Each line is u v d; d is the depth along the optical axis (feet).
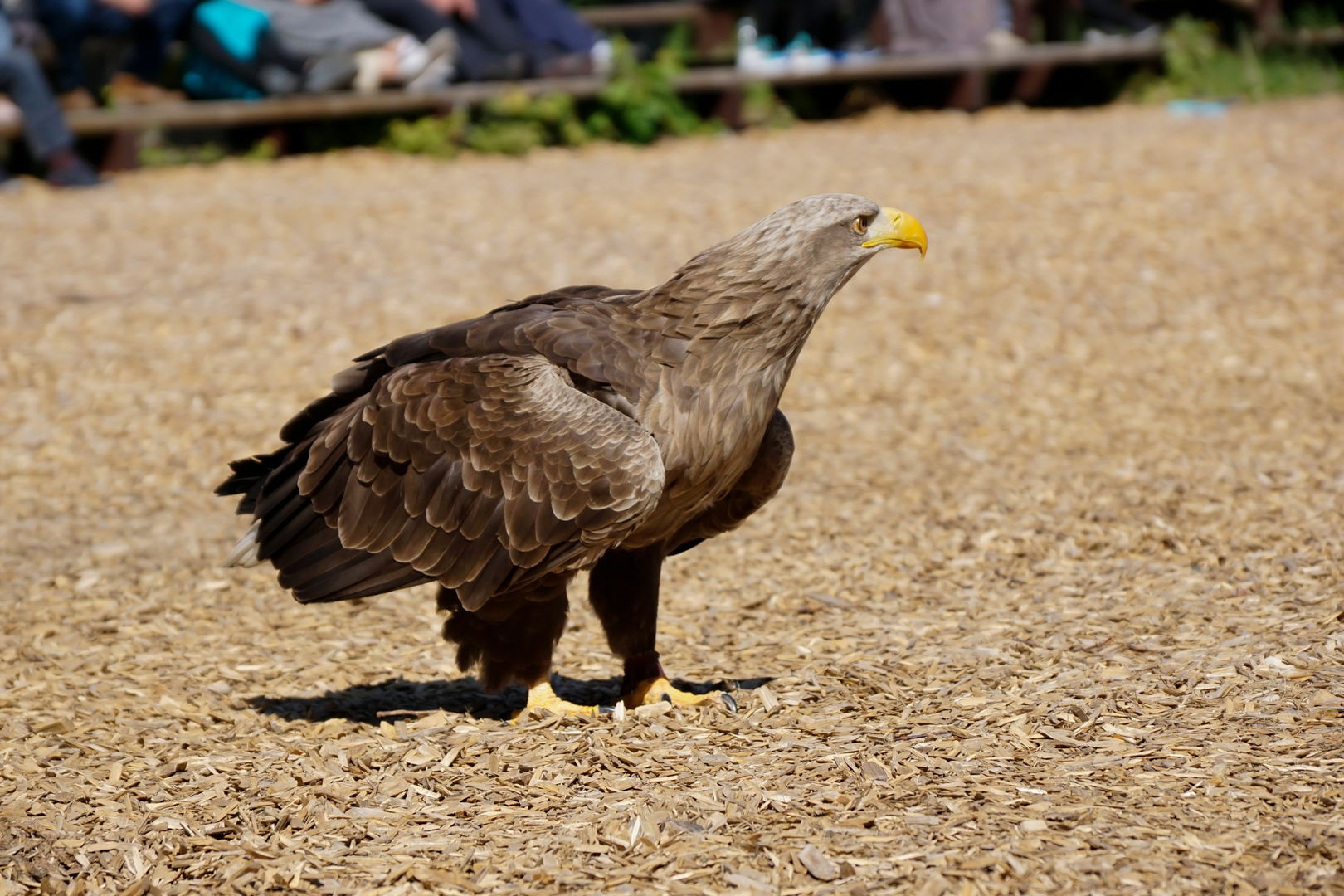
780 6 72.18
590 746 16.15
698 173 54.44
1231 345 35.12
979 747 15.34
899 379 33.99
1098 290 39.29
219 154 59.72
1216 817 13.23
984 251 42.78
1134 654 18.28
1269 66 74.84
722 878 12.81
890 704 17.31
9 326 36.91
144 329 36.81
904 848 13.04
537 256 42.45
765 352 16.67
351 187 52.95
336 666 20.66
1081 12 76.74
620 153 60.64
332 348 35.42
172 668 20.39
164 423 31.45
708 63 68.95
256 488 19.20
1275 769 14.07
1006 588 22.21
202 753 16.84
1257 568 21.49
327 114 58.13
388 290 39.58
